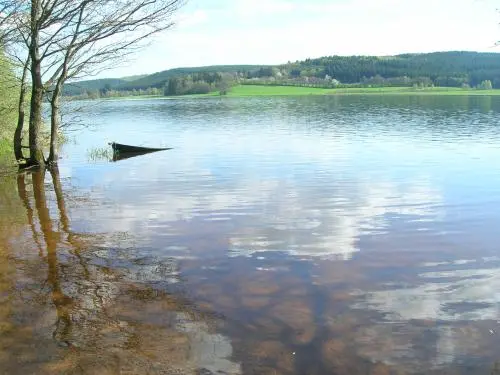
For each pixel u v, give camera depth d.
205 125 42.47
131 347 5.06
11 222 10.47
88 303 6.16
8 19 14.95
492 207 11.20
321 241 8.77
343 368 4.66
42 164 19.34
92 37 17.97
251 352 4.95
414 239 8.84
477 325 5.47
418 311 5.85
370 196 12.67
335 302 6.13
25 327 5.50
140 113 70.00
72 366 4.70
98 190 14.20
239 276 7.08
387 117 46.38
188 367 4.69
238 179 15.55
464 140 25.86
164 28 18.67
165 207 11.70
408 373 4.57
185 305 6.09
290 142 26.59
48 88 19.34
